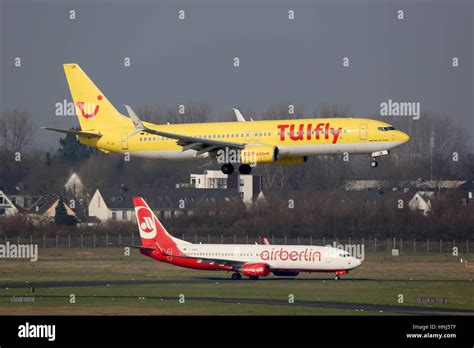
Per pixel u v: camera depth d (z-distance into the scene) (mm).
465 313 177750
